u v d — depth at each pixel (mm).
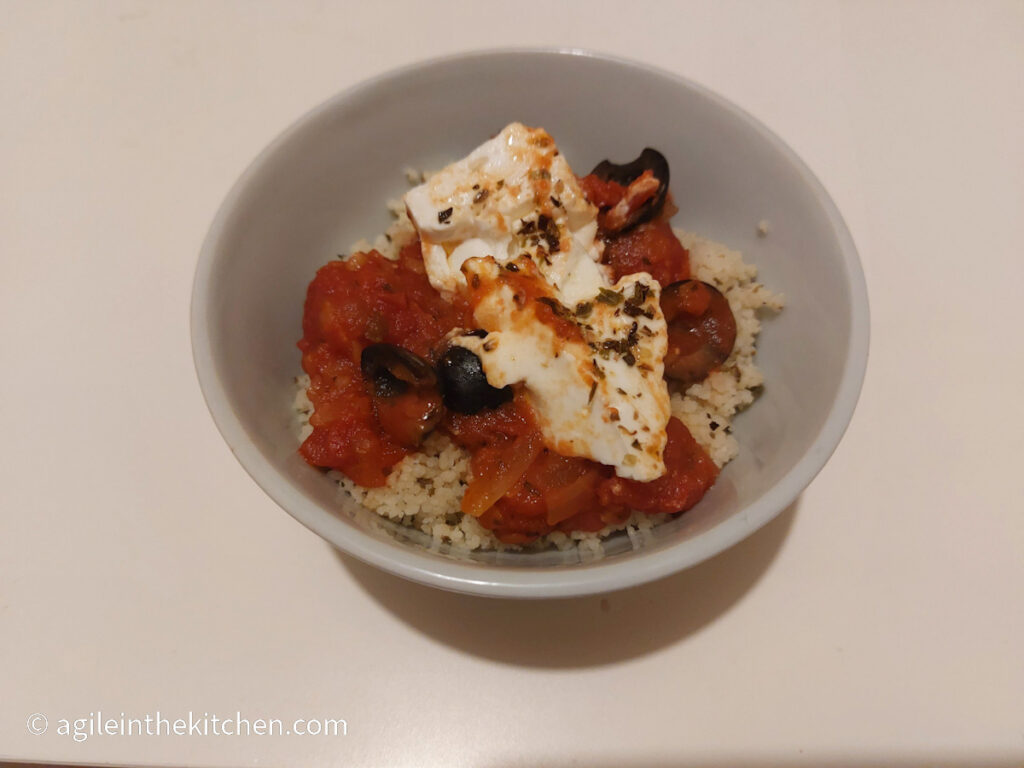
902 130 258
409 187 236
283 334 207
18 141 265
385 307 200
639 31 279
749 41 277
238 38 283
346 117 213
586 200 207
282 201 205
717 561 191
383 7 287
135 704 179
